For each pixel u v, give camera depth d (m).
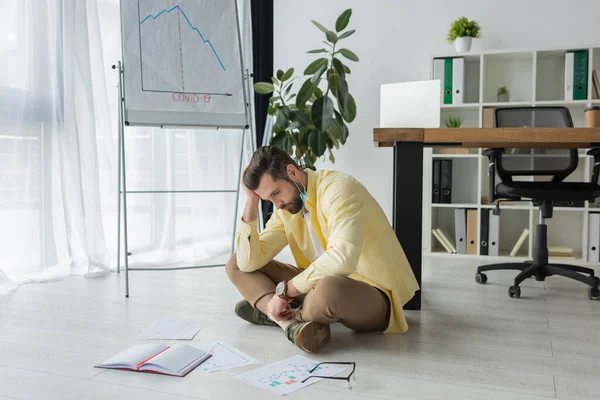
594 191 2.78
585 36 3.87
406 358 1.73
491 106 3.92
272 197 1.84
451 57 3.90
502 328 2.08
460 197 4.20
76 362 1.69
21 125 2.81
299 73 4.45
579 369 1.65
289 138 3.69
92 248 3.10
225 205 3.98
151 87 2.75
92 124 3.07
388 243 1.92
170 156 3.56
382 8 4.23
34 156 2.85
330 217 1.79
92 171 3.08
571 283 2.93
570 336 1.99
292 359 1.69
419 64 4.18
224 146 3.97
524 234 3.78
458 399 1.42
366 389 1.48
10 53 2.77
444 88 3.91
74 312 2.30
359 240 1.74
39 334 1.99
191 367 1.62
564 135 2.26
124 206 2.65
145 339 1.92
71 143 2.99
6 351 1.80
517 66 4.03
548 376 1.59
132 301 2.49
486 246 3.84
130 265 3.37
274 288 2.01
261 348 1.83
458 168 4.20
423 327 2.09
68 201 3.04
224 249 3.95
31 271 2.88
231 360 1.70
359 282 1.81
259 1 4.24
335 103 4.34
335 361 1.70
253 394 1.44
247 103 3.07
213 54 2.91
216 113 2.87
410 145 2.35
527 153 3.46
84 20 3.00
